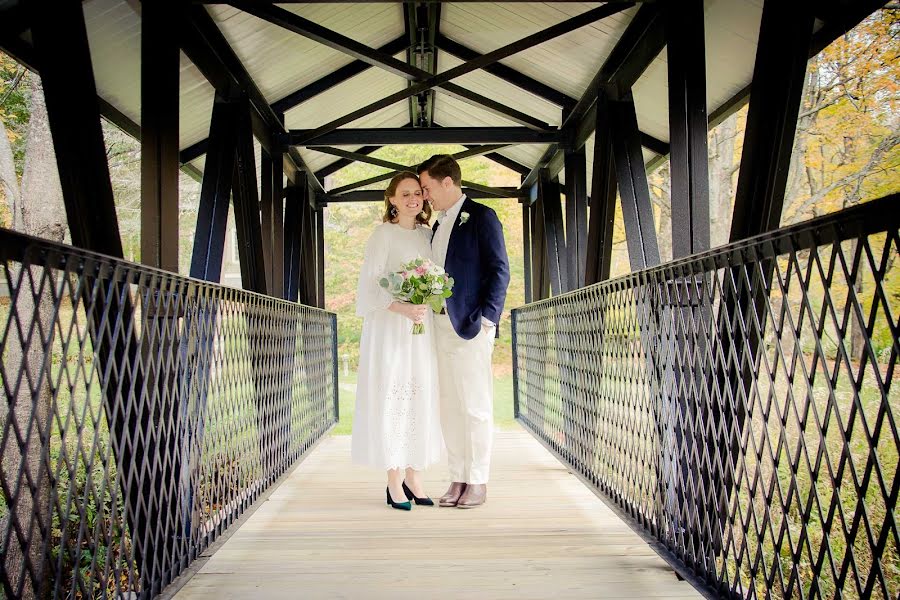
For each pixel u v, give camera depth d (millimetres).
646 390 2428
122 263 1559
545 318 4570
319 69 5891
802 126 9984
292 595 2102
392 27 5977
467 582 2197
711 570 1938
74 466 1438
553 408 4301
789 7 2459
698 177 3109
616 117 4543
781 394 6406
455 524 2826
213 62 3883
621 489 2762
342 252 17844
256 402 3021
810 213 10031
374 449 2961
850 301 1194
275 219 5879
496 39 5715
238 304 2752
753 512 1661
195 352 2203
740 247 1588
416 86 4914
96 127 2365
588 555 2443
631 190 4383
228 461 2580
